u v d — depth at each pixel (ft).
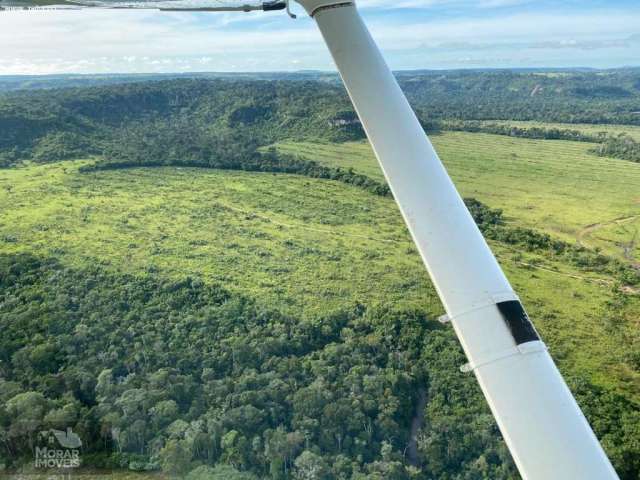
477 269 10.30
